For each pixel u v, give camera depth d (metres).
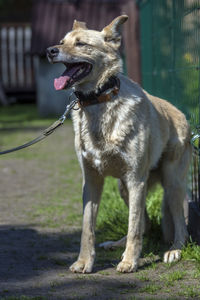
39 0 18.66
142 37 10.39
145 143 4.38
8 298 3.62
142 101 4.47
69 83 4.28
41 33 17.77
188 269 4.32
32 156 11.53
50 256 4.82
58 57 4.29
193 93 5.55
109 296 3.68
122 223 5.68
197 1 5.19
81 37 4.35
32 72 21.97
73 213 6.64
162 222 5.12
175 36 6.59
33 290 3.85
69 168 9.97
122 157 4.32
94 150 4.34
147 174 4.54
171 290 3.79
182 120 5.20
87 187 4.52
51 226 6.04
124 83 4.46
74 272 4.30
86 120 4.36
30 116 18.09
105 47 4.37
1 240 5.42
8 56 21.56
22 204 7.26
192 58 5.57
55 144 13.09
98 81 4.29
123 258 4.39
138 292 3.76
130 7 10.88
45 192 8.02
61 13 18.38
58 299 3.63
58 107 17.67
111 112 4.28
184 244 4.82
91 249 4.39
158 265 4.49
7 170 10.09
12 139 12.91
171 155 4.96
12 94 22.27
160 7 7.81
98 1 18.62
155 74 8.62
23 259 4.72
